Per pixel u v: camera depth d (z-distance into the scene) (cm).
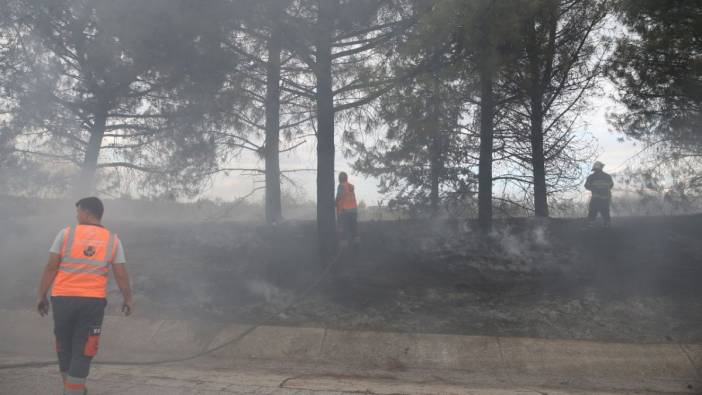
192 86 1016
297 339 764
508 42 945
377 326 795
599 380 650
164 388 547
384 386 579
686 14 1073
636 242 1120
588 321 796
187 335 789
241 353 747
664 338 739
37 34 1100
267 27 948
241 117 1173
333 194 1038
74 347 458
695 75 1116
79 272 467
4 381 556
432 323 800
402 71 948
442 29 844
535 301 868
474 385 609
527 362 699
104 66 1066
